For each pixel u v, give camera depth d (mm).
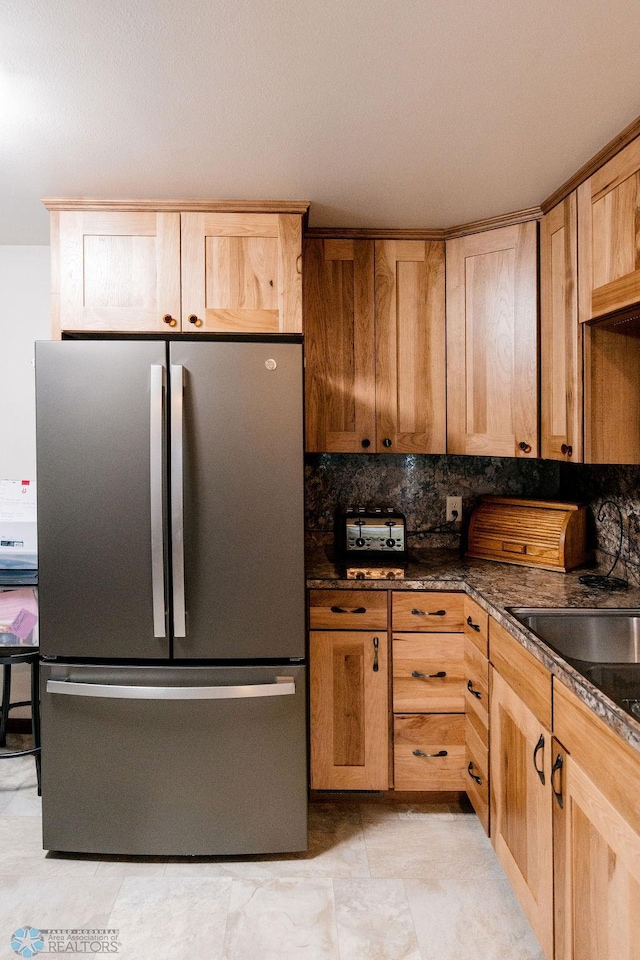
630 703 1407
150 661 2012
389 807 2330
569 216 2018
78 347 1937
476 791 2109
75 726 2000
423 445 2510
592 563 2477
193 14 1231
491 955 1642
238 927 1735
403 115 1618
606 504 2367
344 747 2275
